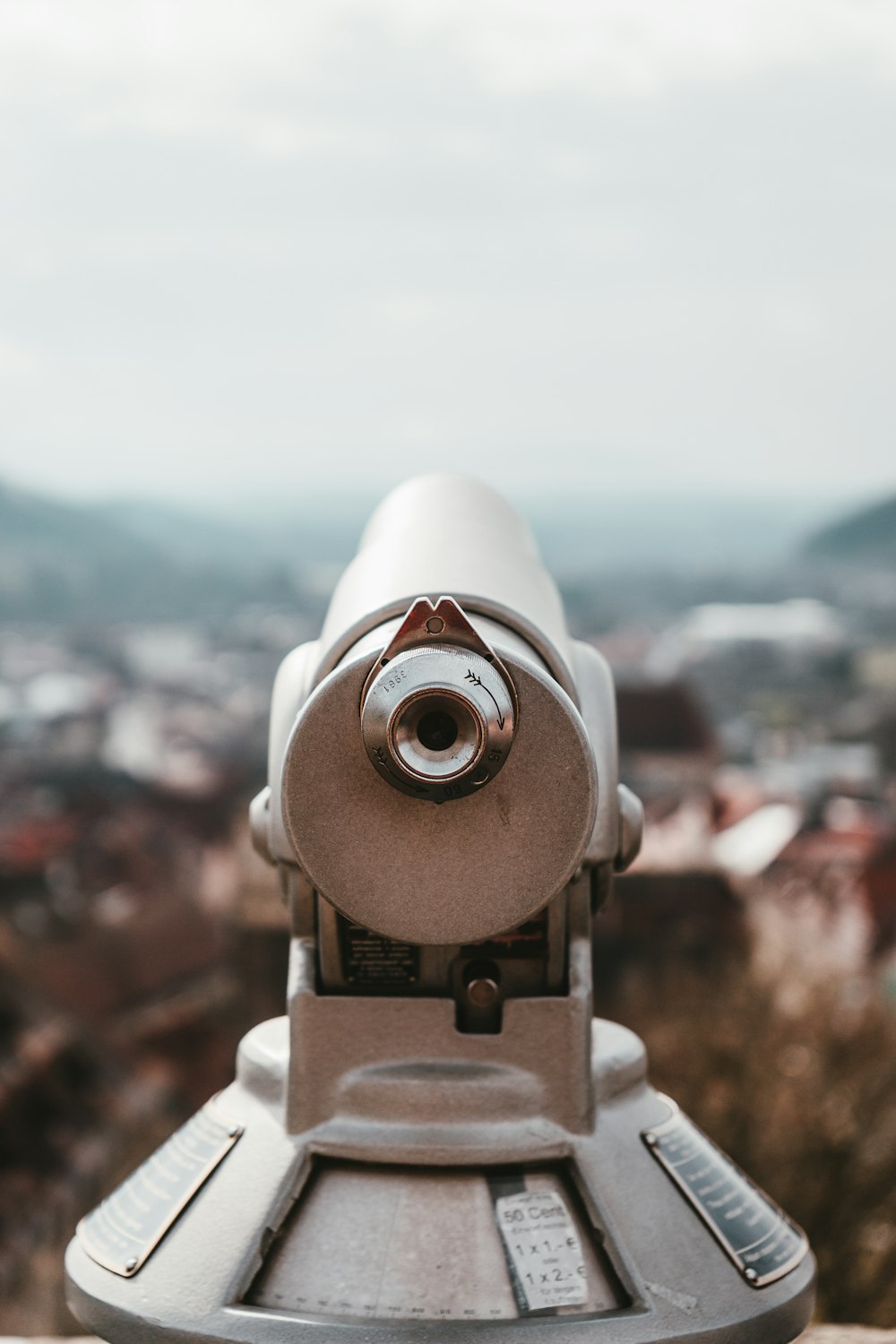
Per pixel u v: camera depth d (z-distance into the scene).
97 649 180.50
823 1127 8.78
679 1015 10.91
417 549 1.99
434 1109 1.82
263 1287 1.76
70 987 23.84
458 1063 1.84
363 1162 1.82
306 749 1.68
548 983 1.88
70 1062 14.19
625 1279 1.74
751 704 112.88
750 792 50.41
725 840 43.09
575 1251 1.77
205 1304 1.72
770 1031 10.08
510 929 1.73
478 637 1.64
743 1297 1.76
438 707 1.61
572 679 1.87
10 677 145.38
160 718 119.62
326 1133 1.83
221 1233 1.78
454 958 1.87
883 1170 8.52
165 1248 1.80
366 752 1.63
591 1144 1.83
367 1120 1.83
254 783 67.00
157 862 50.75
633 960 19.69
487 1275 1.73
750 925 20.27
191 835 58.06
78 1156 12.91
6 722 106.00
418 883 1.70
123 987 24.47
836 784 60.88
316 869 1.70
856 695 114.62
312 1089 1.85
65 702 122.50
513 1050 1.84
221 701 129.75
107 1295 1.78
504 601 1.87
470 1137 1.81
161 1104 14.48
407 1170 1.82
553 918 1.86
